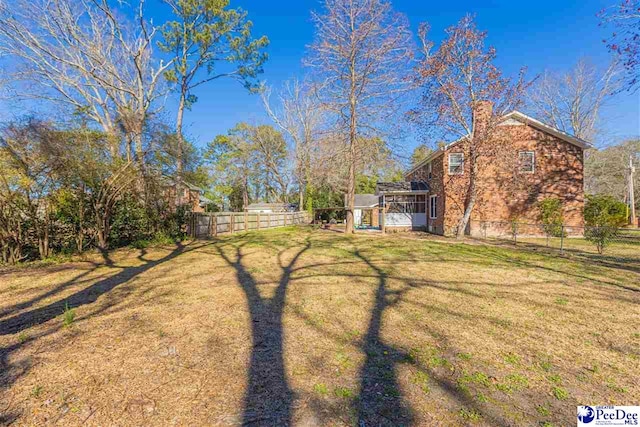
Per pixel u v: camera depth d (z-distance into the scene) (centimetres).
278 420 203
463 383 245
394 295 491
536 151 1495
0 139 704
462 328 357
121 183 992
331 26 1370
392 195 1978
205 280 600
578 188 1484
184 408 215
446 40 1217
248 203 4416
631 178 2230
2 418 203
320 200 3003
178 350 304
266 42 1541
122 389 238
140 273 665
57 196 826
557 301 457
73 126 887
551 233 1047
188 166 1243
